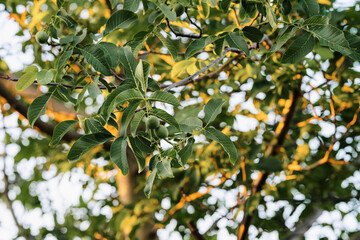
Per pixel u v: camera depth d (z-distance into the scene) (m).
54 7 2.92
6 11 3.44
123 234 4.48
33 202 6.05
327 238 4.91
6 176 5.77
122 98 1.32
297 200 4.61
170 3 1.88
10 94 3.55
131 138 1.51
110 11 3.88
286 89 3.87
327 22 1.50
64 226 6.05
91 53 1.59
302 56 1.58
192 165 4.11
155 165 1.50
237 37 1.74
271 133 4.61
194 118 1.61
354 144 4.58
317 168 4.55
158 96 1.35
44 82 1.63
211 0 1.94
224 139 1.58
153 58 3.80
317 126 4.39
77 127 4.16
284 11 1.83
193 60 2.92
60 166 4.86
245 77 3.89
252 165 4.06
